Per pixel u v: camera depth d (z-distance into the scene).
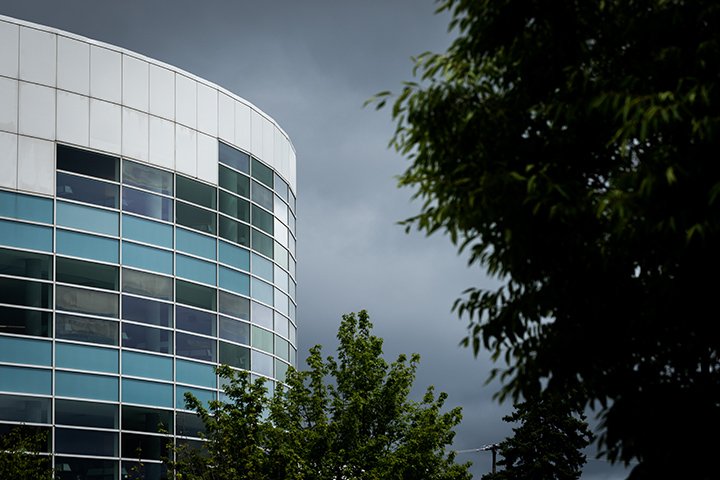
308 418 41.69
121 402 47.09
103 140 48.59
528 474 72.00
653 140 13.23
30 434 43.62
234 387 41.72
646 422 13.33
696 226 11.94
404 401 41.12
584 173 13.77
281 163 58.53
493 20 13.66
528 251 13.35
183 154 51.66
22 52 46.94
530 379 13.96
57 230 46.44
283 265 57.81
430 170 13.98
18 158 45.97
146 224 49.47
